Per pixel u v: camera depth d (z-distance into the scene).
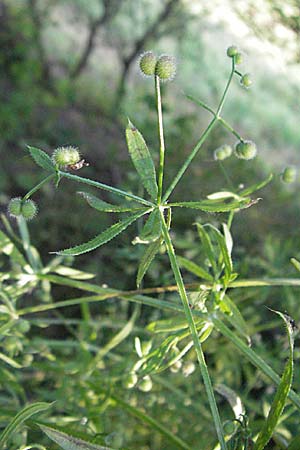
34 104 0.41
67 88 0.45
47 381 0.23
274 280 0.14
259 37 0.32
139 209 0.13
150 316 0.24
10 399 0.18
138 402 0.20
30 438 0.18
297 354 0.17
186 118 0.34
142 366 0.14
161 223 0.12
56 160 0.12
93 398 0.19
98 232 0.33
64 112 0.43
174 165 0.33
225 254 0.13
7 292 0.16
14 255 0.16
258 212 0.35
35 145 0.38
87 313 0.19
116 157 0.39
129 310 0.27
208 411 0.20
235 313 0.14
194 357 0.22
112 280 0.27
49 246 0.32
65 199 0.34
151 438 0.20
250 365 0.24
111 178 0.37
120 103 0.43
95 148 0.40
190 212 0.30
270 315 0.26
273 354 0.25
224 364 0.23
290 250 0.28
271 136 0.51
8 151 0.37
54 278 0.15
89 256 0.31
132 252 0.24
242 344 0.13
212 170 0.34
